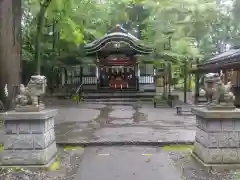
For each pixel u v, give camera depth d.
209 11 16.14
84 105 19.41
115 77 28.08
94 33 26.25
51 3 14.78
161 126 10.16
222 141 5.30
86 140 7.64
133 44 23.95
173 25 16.80
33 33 20.70
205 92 5.75
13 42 12.41
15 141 5.30
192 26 16.66
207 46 23.44
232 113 5.21
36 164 5.29
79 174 5.16
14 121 5.27
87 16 21.38
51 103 20.19
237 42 23.23
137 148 7.05
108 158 6.17
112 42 24.28
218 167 5.25
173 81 23.91
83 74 27.05
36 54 15.25
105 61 26.41
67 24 17.77
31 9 18.91
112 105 19.44
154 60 20.69
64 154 6.49
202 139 5.58
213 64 15.69
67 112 15.09
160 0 16.33
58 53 23.00
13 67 12.38
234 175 4.97
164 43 17.81
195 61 19.75
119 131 9.16
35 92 5.44
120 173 5.23
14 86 12.23
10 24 12.32
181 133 8.71
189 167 5.49
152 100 21.41
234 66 12.71
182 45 16.91
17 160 5.29
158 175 5.11
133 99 21.73
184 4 15.73
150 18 21.22
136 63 25.66
